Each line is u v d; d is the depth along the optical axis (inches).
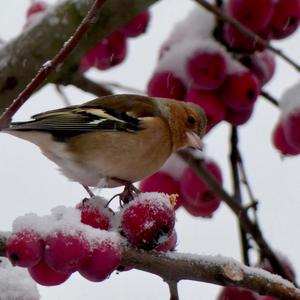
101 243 266.7
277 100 418.0
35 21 416.2
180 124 410.0
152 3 413.4
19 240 259.4
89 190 389.1
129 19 413.1
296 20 416.8
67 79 450.9
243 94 396.2
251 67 415.8
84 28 277.7
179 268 283.9
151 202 282.5
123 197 312.2
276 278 287.1
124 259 279.7
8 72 406.3
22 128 371.9
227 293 373.4
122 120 390.9
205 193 429.1
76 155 381.1
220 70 393.7
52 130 376.5
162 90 408.8
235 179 429.4
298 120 401.7
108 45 445.7
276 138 417.1
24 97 281.0
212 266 285.0
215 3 417.1
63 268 261.7
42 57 408.5
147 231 278.4
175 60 406.0
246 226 395.5
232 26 402.6
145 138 394.0
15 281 293.4
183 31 422.9
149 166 399.2
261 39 388.8
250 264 393.1
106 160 384.8
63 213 269.1
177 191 432.8
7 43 414.3
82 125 382.0
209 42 405.7
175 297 288.2
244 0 400.5
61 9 413.4
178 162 434.6
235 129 430.0
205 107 402.0
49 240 260.7
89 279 269.6
